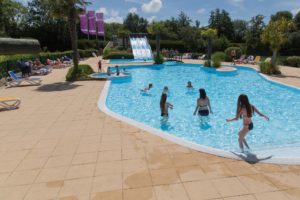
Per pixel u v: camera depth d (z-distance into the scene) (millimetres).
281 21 19375
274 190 4285
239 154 5621
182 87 17188
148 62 31688
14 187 4621
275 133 8578
